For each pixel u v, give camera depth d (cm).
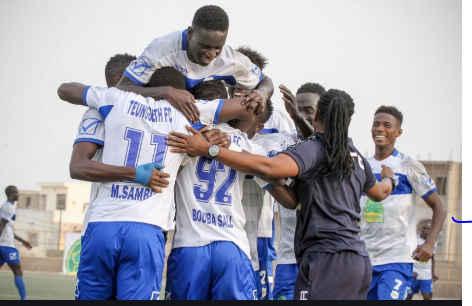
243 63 1198
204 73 1169
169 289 1084
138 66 1126
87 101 1032
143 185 990
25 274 4047
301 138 1512
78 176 989
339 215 1049
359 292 1052
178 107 1032
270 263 1482
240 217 1103
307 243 1055
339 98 1056
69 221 6259
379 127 1678
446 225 4997
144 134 1008
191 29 1120
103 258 977
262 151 1137
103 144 1020
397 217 1603
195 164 1075
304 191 1059
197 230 1062
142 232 980
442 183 4978
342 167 1046
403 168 1633
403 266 1586
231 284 1059
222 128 1098
